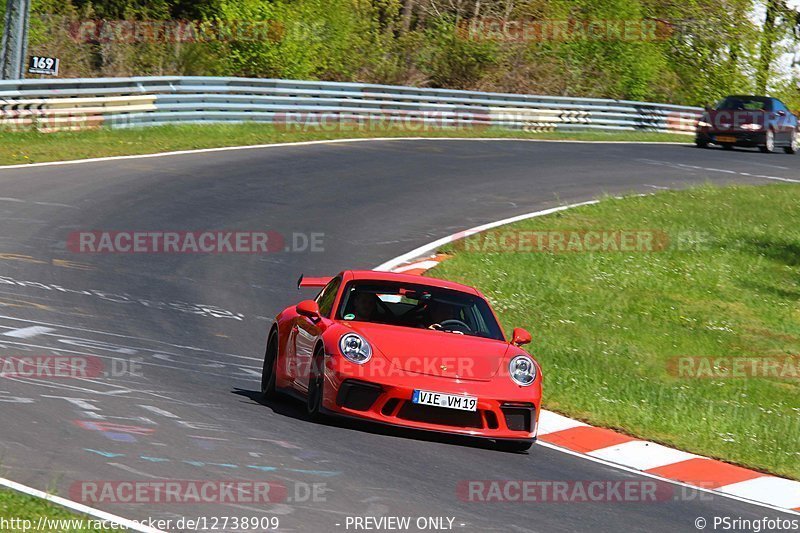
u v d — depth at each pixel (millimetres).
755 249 77688
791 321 62750
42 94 87375
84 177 74250
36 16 113125
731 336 57969
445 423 30578
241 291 53594
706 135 132000
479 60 144250
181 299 50250
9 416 26875
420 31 153500
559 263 68000
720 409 41469
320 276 58750
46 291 47250
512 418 31188
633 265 69938
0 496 20297
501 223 76438
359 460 27156
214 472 24203
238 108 102625
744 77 183000
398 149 101750
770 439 37594
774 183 107188
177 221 65812
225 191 75375
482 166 98312
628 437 35625
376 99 114000
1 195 66000
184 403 31531
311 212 72812
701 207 89312
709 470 32531
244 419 30422
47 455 23906
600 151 117750
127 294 49406
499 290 60469
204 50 120375
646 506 26891
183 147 89188
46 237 57938
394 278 35625
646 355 51844
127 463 24094
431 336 32750
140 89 94062
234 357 41531
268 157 89625
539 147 115188
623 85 162875
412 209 77688
